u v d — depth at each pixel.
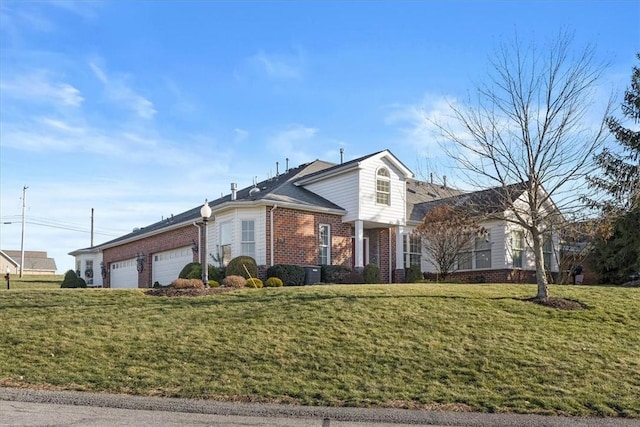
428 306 12.82
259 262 21.39
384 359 9.60
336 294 14.05
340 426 6.92
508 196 14.43
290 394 8.21
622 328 11.83
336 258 23.14
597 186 17.72
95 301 14.04
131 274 32.56
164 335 10.88
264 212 21.58
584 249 23.58
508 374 9.05
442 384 8.65
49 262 82.00
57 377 8.86
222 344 10.32
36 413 7.14
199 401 7.90
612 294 15.23
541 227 17.22
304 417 7.29
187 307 13.06
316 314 12.09
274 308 12.67
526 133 13.99
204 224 16.42
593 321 12.25
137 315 12.41
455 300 13.48
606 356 9.97
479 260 24.88
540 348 10.27
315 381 8.72
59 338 10.78
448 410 7.70
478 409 7.76
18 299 14.31
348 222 23.41
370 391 8.34
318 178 24.67
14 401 7.70
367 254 25.16
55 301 14.07
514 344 10.44
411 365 9.38
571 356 9.91
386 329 11.15
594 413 7.65
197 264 22.47
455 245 23.27
